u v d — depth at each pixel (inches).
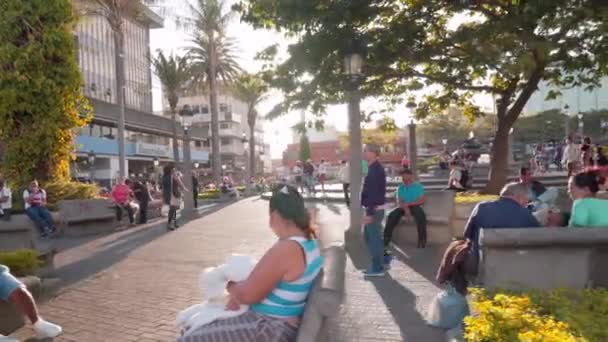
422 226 377.4
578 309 124.0
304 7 385.4
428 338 183.8
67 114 655.8
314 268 111.7
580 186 196.2
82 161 1781.5
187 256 388.5
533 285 174.6
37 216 528.7
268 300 110.4
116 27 1015.6
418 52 400.2
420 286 263.0
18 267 257.6
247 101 2036.2
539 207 283.4
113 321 220.5
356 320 207.6
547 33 359.3
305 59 403.5
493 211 189.3
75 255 408.8
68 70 649.6
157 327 211.6
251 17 436.8
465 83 495.5
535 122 2504.9
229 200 1186.0
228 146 3622.0
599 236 170.7
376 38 398.6
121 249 436.1
